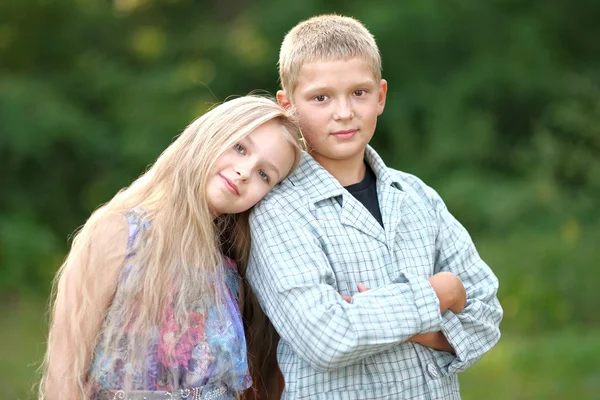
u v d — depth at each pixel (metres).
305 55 2.51
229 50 12.70
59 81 11.81
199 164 2.43
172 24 13.37
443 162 11.66
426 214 2.63
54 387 2.37
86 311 2.38
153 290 2.36
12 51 12.09
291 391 2.39
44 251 9.25
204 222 2.43
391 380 2.38
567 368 5.79
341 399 2.34
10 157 10.54
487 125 11.71
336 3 12.53
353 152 2.52
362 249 2.45
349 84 2.48
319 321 2.24
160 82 11.94
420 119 12.23
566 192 10.52
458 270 2.64
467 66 12.24
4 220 9.73
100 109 11.93
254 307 2.67
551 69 12.07
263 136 2.43
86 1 12.51
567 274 7.66
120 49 12.69
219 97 12.50
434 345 2.44
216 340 2.38
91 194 11.23
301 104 2.54
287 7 12.59
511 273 7.79
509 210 10.19
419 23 12.06
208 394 2.38
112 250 2.42
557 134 11.26
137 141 11.30
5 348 6.52
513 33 12.20
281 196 2.49
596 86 11.27
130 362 2.33
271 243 2.41
